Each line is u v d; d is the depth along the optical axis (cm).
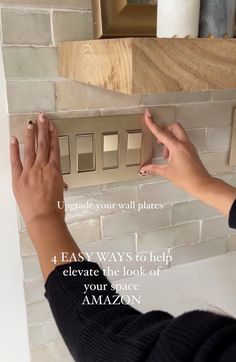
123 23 60
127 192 73
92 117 65
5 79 58
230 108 77
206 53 42
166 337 33
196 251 86
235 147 79
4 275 71
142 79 40
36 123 61
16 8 56
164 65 41
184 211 81
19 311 74
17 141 58
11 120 60
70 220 70
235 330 32
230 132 78
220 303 77
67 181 66
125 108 67
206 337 32
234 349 30
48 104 61
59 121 62
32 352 75
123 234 76
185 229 83
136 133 69
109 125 66
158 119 70
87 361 39
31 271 69
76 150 65
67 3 58
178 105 71
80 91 63
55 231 54
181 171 65
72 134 64
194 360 30
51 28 58
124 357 35
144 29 62
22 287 72
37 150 59
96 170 68
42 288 71
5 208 66
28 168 58
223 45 43
